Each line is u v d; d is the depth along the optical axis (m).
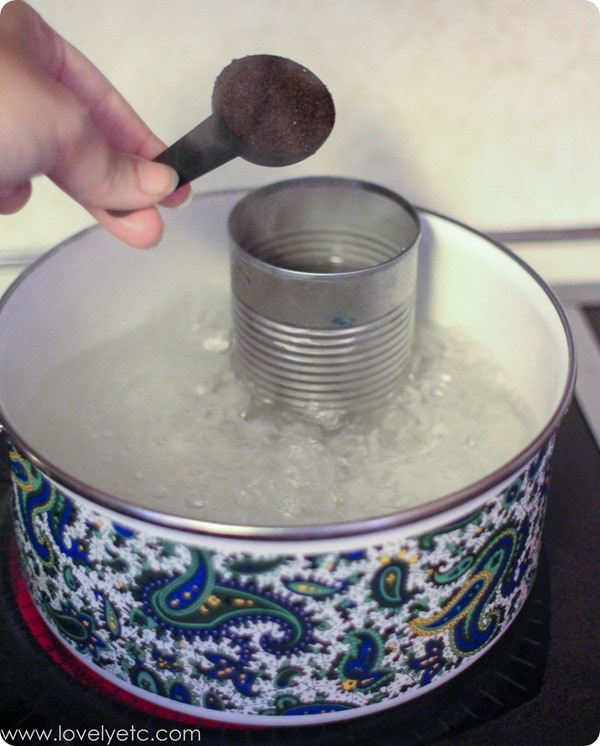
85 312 0.64
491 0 0.66
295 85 0.51
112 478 0.57
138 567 0.42
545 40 0.69
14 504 0.50
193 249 0.69
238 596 0.41
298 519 0.54
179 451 0.59
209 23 0.66
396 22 0.67
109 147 0.47
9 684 0.50
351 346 0.57
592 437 0.67
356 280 0.54
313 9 0.66
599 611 0.55
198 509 0.54
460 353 0.66
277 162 0.50
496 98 0.71
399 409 0.63
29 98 0.42
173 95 0.68
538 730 0.48
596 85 0.71
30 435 0.58
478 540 0.43
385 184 0.75
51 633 0.52
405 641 0.45
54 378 0.62
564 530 0.60
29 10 0.51
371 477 0.58
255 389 0.62
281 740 0.47
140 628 0.44
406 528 0.40
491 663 0.51
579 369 0.72
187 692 0.46
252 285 0.57
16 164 0.43
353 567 0.40
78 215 0.74
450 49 0.68
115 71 0.67
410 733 0.48
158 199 0.49
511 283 0.60
